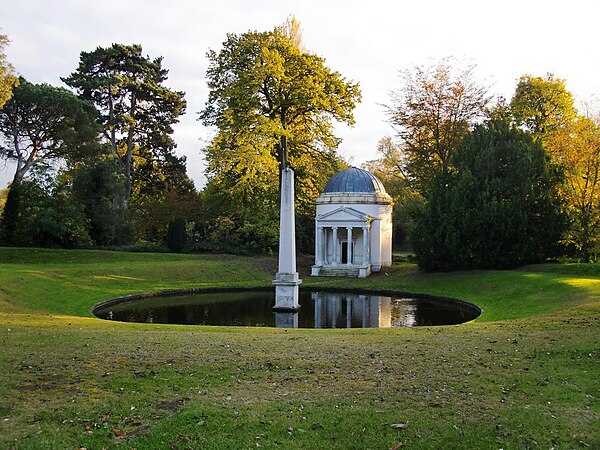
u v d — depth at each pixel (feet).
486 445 25.50
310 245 205.87
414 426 27.40
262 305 105.40
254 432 26.78
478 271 131.34
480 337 50.47
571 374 35.73
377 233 171.94
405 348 45.09
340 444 25.84
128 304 104.58
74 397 30.86
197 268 147.02
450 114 156.46
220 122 155.63
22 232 158.61
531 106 174.19
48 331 52.16
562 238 130.41
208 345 45.75
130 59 205.87
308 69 152.35
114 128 203.00
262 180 156.04
